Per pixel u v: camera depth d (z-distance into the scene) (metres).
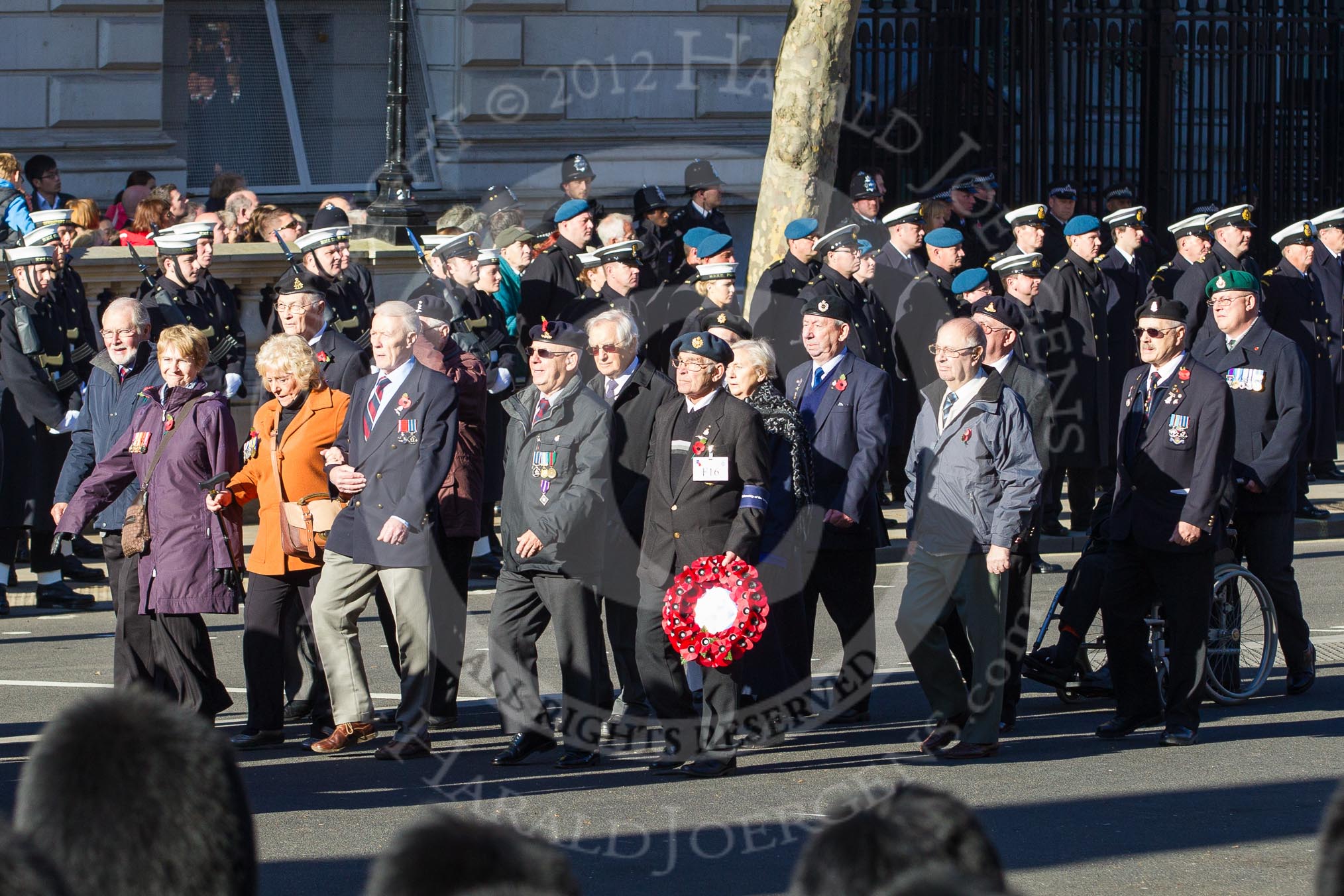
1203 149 62.75
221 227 43.91
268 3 56.22
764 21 55.50
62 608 36.09
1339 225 49.88
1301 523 46.38
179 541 25.34
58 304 35.75
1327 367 47.16
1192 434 26.25
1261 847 21.19
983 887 6.63
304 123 57.12
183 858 7.75
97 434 28.11
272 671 26.23
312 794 23.61
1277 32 63.59
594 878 20.08
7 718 27.30
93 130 52.97
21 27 51.47
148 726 7.95
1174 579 26.56
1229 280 29.95
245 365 42.69
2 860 6.50
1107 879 19.91
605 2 54.97
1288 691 30.59
